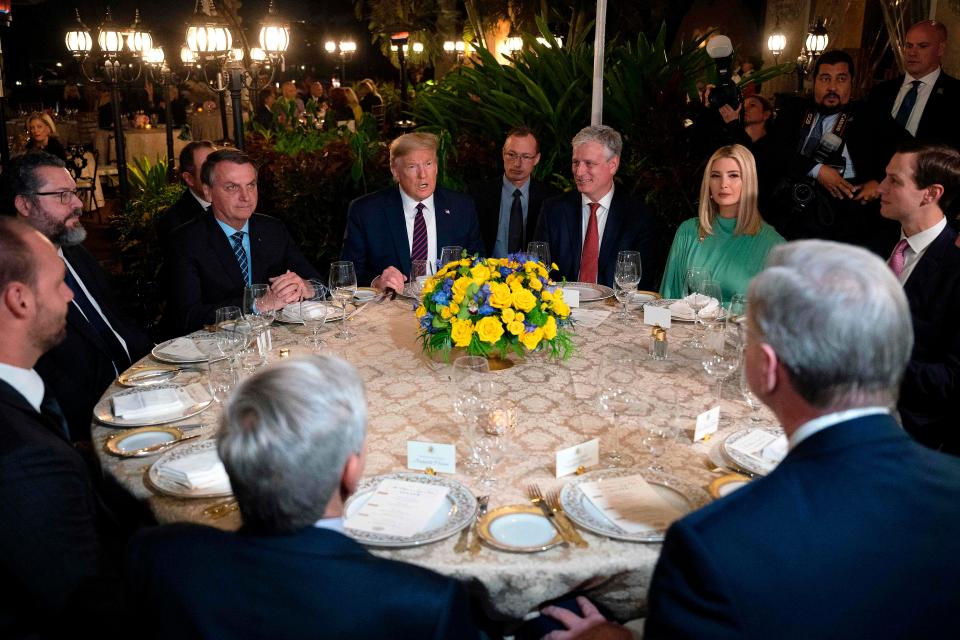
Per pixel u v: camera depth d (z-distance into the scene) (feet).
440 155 18.42
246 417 3.59
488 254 15.75
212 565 3.62
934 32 13.69
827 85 14.37
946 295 8.56
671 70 17.10
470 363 6.43
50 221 9.39
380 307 10.63
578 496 5.71
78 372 9.02
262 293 9.63
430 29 39.17
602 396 6.38
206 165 11.25
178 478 5.91
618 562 5.05
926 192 8.75
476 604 5.69
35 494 4.79
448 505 5.63
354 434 3.73
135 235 18.49
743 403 7.39
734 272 11.25
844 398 3.69
